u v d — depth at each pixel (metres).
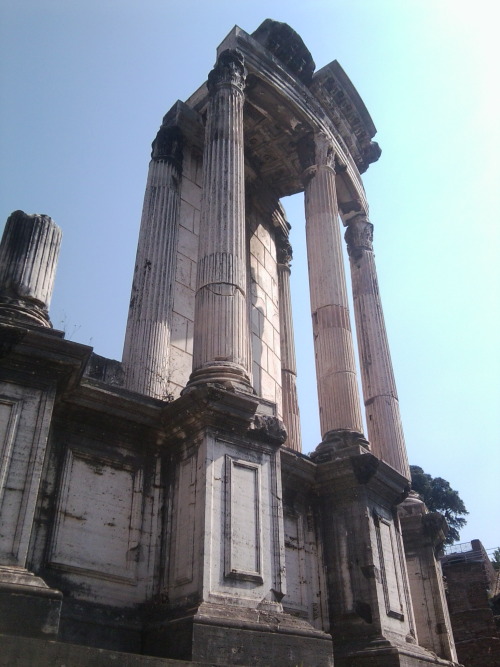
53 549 9.62
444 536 18.02
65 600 9.38
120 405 11.18
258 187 21.14
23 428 9.18
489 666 26.31
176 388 15.22
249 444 11.27
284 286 21.58
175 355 15.62
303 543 13.45
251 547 10.37
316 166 18.72
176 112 18.81
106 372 14.11
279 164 20.97
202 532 9.91
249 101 18.69
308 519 13.88
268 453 11.50
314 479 14.19
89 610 9.53
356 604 12.73
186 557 10.05
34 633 7.61
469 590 29.06
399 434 17.34
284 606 12.35
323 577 13.36
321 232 17.50
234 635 9.08
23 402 9.37
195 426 11.04
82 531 10.05
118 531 10.45
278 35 19.42
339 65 20.78
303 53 19.80
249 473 11.02
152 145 18.66
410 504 17.75
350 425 14.91
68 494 10.16
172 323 15.90
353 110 21.34
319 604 13.10
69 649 7.02
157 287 15.70
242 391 11.52
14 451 8.96
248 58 17.95
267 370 18.77
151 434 11.51
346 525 13.56
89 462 10.65
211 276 13.06
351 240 20.80
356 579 12.95
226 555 9.96
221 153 15.05
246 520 10.55
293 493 13.76
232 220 13.92
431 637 15.95
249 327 18.42
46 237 11.00
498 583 39.28
